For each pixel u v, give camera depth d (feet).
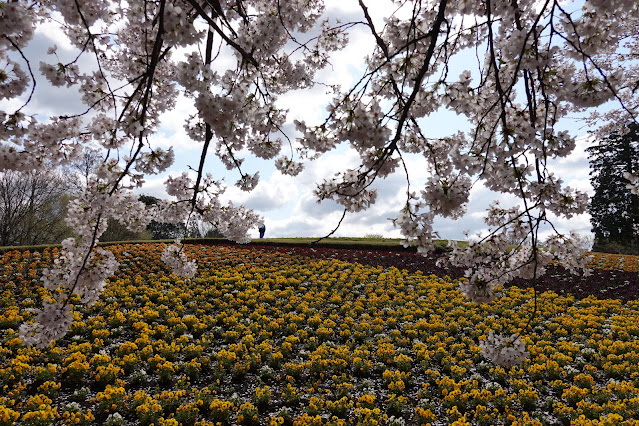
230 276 42.98
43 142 8.80
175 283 38.75
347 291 40.50
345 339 28.71
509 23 9.47
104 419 17.29
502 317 34.06
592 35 7.42
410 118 8.66
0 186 77.41
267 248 63.10
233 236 14.06
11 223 78.74
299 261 53.52
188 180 12.11
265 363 24.23
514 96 9.95
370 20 8.45
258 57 9.77
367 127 7.59
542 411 19.35
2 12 6.62
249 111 9.17
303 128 9.53
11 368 19.15
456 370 22.66
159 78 11.23
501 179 8.46
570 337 30.22
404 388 21.81
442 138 10.82
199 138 11.65
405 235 8.45
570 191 8.72
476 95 9.98
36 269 40.06
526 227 10.38
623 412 18.17
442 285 42.16
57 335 9.41
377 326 30.09
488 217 11.39
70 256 10.09
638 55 19.79
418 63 9.75
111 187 9.12
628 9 6.81
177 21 7.04
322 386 21.77
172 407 18.47
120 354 22.77
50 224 82.02
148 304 31.63
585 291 43.19
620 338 29.35
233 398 19.48
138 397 18.24
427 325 30.45
